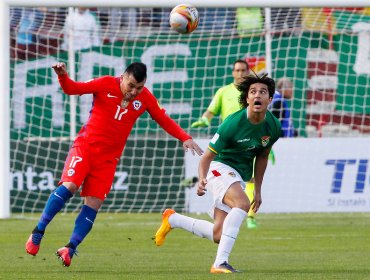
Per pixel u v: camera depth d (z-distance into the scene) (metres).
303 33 66.75
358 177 59.16
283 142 59.00
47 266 30.77
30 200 59.38
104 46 65.94
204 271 28.86
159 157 60.12
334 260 33.12
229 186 28.86
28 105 64.56
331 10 65.81
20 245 39.56
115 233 46.31
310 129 67.25
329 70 67.25
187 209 60.16
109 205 60.16
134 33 66.00
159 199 60.19
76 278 26.62
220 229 29.91
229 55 66.31
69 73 64.69
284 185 59.09
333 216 57.91
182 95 65.12
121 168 60.12
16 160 59.28
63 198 29.95
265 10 64.31
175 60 65.19
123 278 26.56
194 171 60.03
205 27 65.56
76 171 30.14
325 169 59.09
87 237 44.06
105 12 65.56
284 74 64.56
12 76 64.50
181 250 38.03
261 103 27.80
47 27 64.50
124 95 30.05
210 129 66.00
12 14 64.12
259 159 29.81
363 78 67.19
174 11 38.12
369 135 67.44
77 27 65.25
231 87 48.47
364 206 59.28
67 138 60.31
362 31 65.50
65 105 64.50
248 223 49.47
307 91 66.94
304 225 51.34
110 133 30.34
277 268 30.03
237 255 35.66
